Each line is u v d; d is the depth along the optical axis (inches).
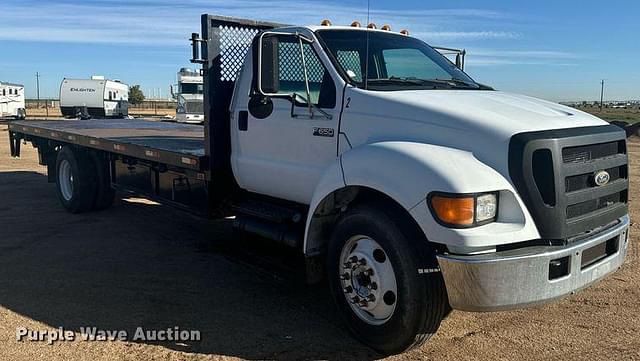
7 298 199.8
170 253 258.5
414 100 161.8
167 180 259.3
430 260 146.3
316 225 174.9
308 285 216.2
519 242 139.7
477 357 158.9
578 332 175.3
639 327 179.2
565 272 144.1
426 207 140.7
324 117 177.9
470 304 138.3
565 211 142.9
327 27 195.3
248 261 221.3
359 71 186.7
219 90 216.7
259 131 201.5
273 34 183.8
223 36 215.9
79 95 1398.9
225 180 223.1
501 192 141.6
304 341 169.0
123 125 436.8
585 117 166.9
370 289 158.6
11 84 1524.4
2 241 276.2
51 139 370.0
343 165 161.3
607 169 158.2
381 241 151.9
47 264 239.6
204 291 209.6
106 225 312.5
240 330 176.1
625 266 240.2
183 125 445.4
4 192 416.2
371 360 157.6
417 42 219.3
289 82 193.5
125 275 226.7
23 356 156.9
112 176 320.2
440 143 152.1
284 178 193.3
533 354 160.7
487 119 148.6
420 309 147.2
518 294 137.6
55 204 372.5
